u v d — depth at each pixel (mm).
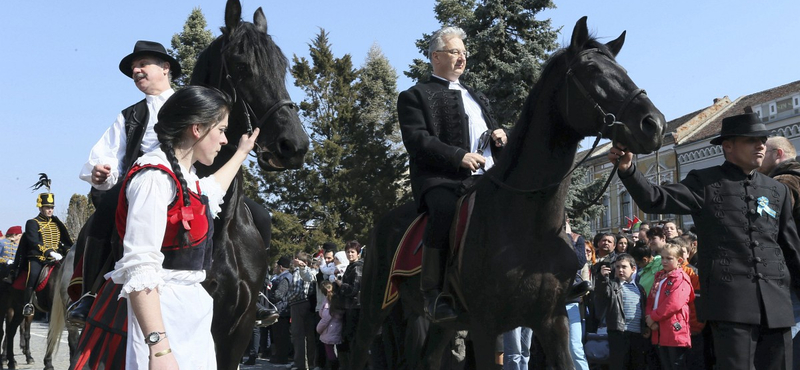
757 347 4414
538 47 22031
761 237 4375
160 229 2561
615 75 3773
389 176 34906
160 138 2752
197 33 31656
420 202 4707
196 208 2754
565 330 4125
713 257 4383
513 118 21531
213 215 2896
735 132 4406
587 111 3803
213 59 4129
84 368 2650
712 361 4617
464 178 4766
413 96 4910
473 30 22688
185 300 2688
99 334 2715
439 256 4555
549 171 4031
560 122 3998
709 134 32625
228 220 4023
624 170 4234
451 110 4879
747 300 4242
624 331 7469
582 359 7434
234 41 3982
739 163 4531
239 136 4047
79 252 4160
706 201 4453
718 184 4473
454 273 4398
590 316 8477
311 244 32219
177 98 2758
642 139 3586
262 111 3928
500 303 4125
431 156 4629
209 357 2754
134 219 2535
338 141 35344
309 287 10875
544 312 4102
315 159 34531
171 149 2729
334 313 9016
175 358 2549
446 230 4473
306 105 36250
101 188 4023
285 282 11672
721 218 4395
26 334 11750
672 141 35000
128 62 4305
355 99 37438
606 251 8961
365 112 44000
